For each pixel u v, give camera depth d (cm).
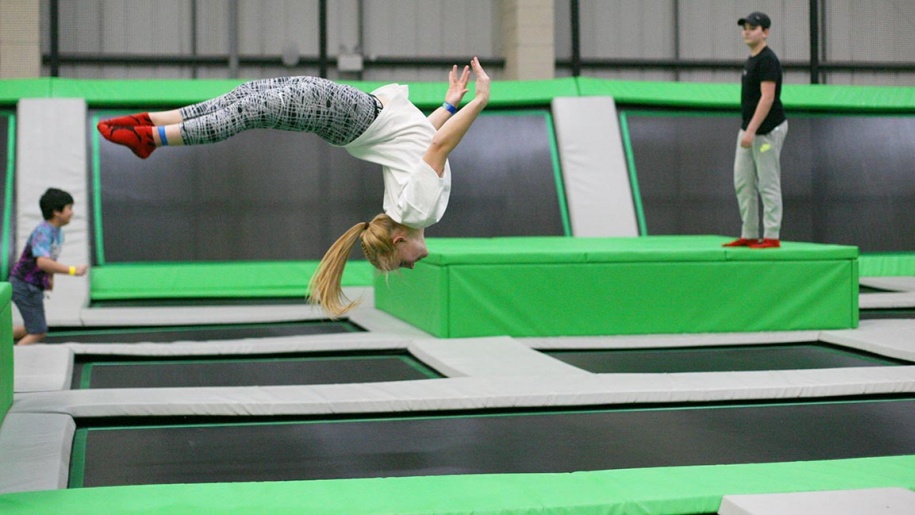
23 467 271
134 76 991
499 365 434
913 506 234
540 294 520
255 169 786
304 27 1026
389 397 361
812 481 256
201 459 296
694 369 450
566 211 803
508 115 838
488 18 1069
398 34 1048
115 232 748
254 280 749
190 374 441
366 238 300
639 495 243
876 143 876
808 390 387
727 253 536
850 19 1064
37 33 930
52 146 746
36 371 409
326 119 288
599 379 397
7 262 709
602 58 1070
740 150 545
